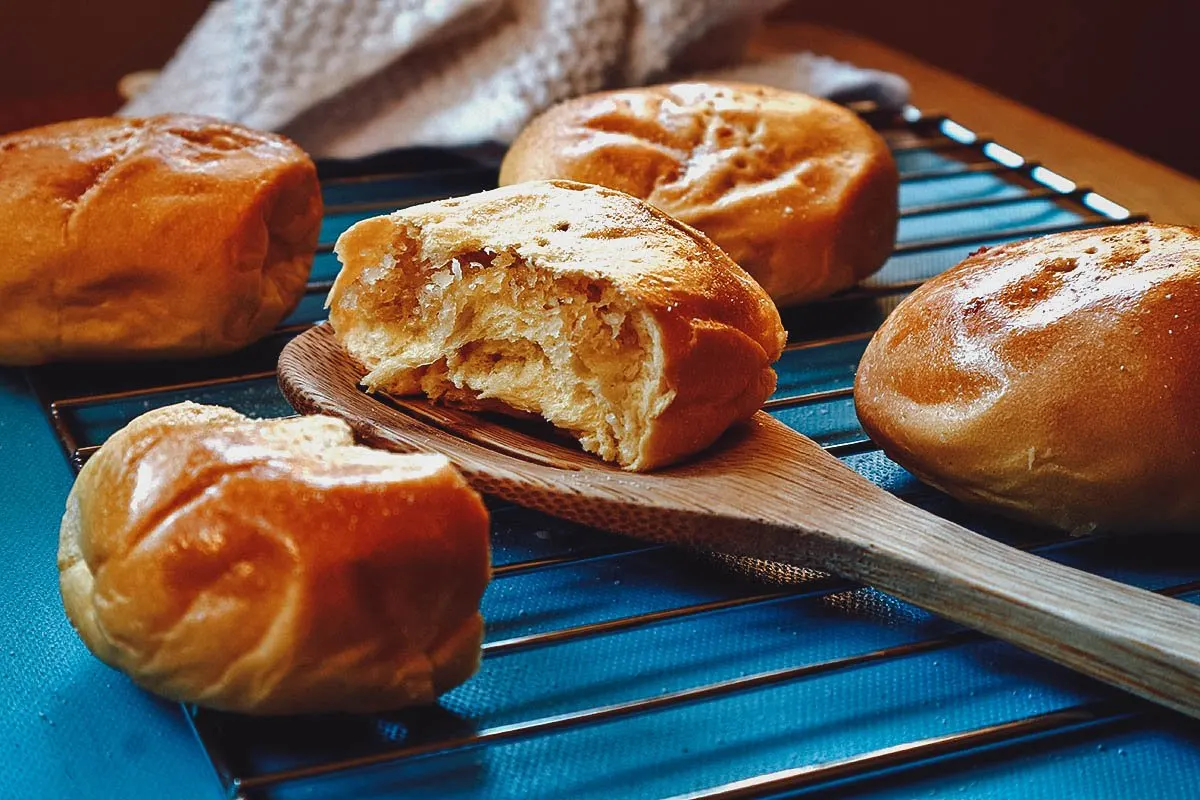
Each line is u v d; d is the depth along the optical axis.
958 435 0.33
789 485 0.32
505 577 0.32
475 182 0.48
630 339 0.33
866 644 0.31
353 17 0.48
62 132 0.38
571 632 0.30
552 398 0.34
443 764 0.29
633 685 0.30
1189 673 0.28
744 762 0.29
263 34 0.47
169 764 0.29
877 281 0.42
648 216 0.35
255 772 0.28
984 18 0.69
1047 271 0.34
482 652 0.30
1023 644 0.30
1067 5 0.68
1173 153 0.69
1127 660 0.29
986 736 0.29
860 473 0.35
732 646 0.31
